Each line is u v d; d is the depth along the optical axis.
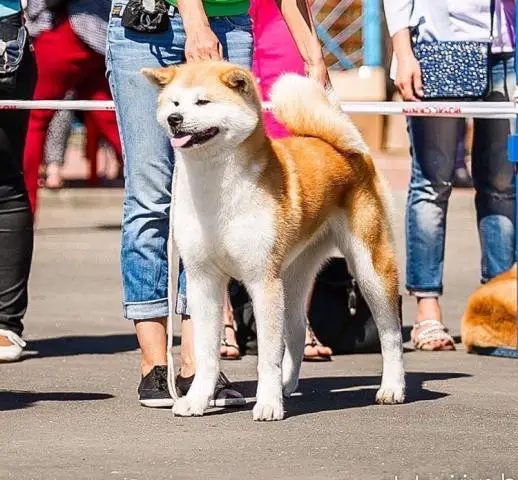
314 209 9.34
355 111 12.04
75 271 18.52
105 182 31.12
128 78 9.82
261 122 8.95
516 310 12.17
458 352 12.61
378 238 9.83
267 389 9.15
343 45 24.16
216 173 8.82
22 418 9.16
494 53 12.79
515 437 8.59
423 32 12.59
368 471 7.60
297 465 7.74
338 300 12.32
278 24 12.20
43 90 16.08
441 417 9.27
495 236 13.25
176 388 9.81
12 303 11.81
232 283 12.12
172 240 9.48
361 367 11.63
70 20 15.85
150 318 9.89
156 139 9.83
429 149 12.81
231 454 8.03
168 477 7.43
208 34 9.41
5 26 11.42
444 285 17.22
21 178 11.88
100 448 8.20
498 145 13.03
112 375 11.03
